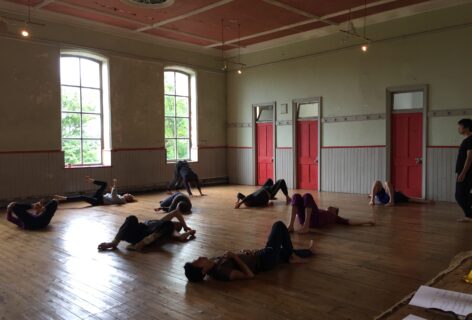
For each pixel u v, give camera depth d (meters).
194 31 9.80
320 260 4.18
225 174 12.19
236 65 11.83
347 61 9.42
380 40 8.84
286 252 4.05
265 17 8.72
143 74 10.20
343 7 8.20
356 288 3.39
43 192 8.52
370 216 6.49
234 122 12.02
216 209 7.38
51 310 3.04
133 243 4.80
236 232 5.49
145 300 3.21
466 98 7.76
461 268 2.19
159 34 10.06
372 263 4.07
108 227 5.98
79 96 9.29
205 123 11.66
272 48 10.88
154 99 10.44
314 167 10.24
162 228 4.85
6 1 7.74
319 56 9.91
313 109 10.22
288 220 6.29
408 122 8.61
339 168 9.69
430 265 3.98
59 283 3.62
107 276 3.80
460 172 5.98
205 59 11.63
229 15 8.59
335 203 7.89
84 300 3.22
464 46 7.75
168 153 11.02
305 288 3.41
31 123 8.35
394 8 8.38
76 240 5.22
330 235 5.24
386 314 1.70
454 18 7.84
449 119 7.99
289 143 10.65
